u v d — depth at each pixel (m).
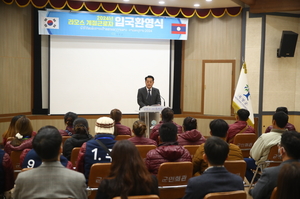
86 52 7.29
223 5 7.12
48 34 6.84
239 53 7.43
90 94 7.36
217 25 7.58
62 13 6.85
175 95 7.85
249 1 6.86
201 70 7.76
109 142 2.61
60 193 1.64
